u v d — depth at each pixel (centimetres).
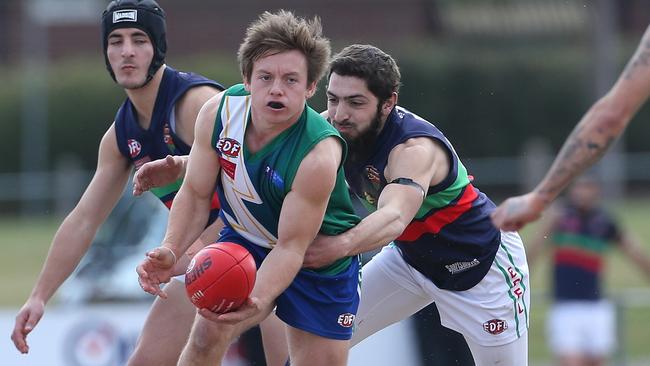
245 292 1538
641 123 10188
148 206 3672
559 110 10438
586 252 3444
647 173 7856
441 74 10406
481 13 12056
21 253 6912
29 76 10600
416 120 1889
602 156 1410
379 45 11044
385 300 2134
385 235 1725
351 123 1816
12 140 10494
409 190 1789
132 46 1903
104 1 11900
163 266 1623
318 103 5075
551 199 1431
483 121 10450
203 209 1697
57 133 10500
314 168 1598
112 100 10494
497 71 10450
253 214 1675
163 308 1961
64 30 12188
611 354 3431
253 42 1571
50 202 8012
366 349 2823
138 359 1944
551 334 3516
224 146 1638
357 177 1911
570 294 3450
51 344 3209
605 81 8738
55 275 2022
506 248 2059
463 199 1962
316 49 1584
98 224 2053
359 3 12225
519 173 7069
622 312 3425
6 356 3216
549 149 10444
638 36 11850
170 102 1934
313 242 1683
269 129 1608
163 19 1931
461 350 2783
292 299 1736
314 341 1767
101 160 2047
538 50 11088
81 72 10631
